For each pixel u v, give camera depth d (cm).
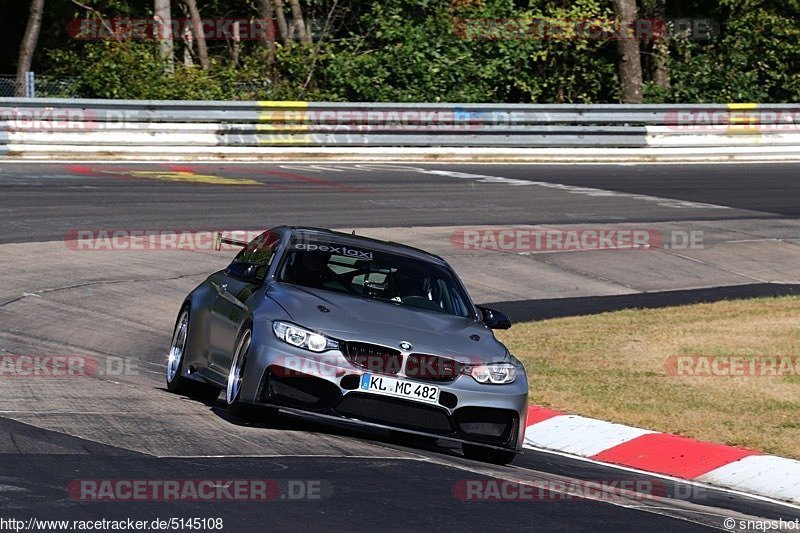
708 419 2959
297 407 2288
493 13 9919
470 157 8394
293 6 9894
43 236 4991
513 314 4522
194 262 4875
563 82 10181
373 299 2577
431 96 9506
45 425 2178
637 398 3195
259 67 9256
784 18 10669
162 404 2597
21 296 4028
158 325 3941
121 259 4769
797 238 6381
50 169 6762
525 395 2428
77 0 10244
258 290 2548
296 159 7919
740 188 7769
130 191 6203
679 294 5134
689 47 10688
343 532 1590
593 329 4234
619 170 8288
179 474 1852
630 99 9969
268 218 5747
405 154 8262
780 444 2720
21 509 1566
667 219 6600
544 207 6719
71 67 8888
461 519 1728
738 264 5791
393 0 9806
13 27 11031
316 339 2314
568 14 9994
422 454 2331
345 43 9912
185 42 9788
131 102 7481
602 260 5622
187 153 7675
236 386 2441
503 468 2317
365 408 2295
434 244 5550
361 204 6341
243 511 1652
